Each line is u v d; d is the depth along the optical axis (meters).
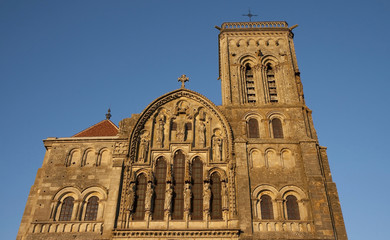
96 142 47.72
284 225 41.41
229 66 55.56
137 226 41.34
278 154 46.38
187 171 44.59
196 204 43.12
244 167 45.00
